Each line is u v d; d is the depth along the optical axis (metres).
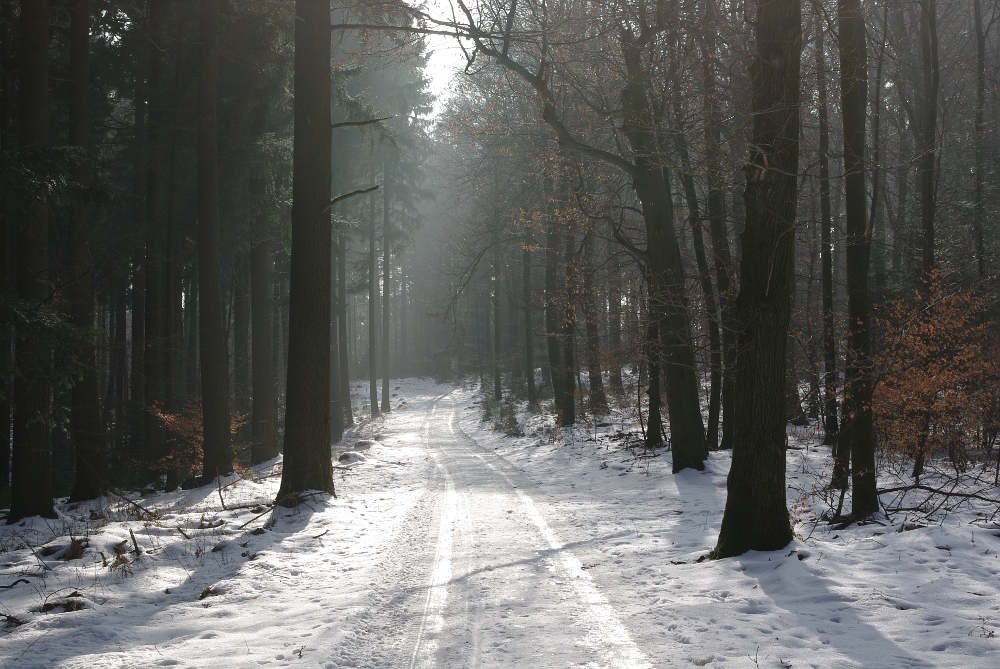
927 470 10.88
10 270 16.06
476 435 28.70
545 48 12.07
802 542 7.32
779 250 7.21
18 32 14.81
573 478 15.13
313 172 12.16
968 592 5.34
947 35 21.00
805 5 9.04
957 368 9.89
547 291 23.95
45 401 11.78
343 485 14.16
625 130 12.65
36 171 8.88
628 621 5.34
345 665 4.57
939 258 17.20
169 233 18.38
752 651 4.52
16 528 10.93
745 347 7.34
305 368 12.02
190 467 16.62
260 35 16.73
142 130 18.84
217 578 7.05
